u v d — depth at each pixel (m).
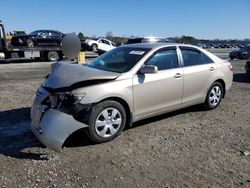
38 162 4.53
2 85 10.98
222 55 36.25
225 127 6.14
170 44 6.38
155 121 6.38
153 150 4.97
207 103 7.11
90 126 4.97
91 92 4.96
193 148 5.07
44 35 23.09
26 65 19.88
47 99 5.02
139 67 5.64
